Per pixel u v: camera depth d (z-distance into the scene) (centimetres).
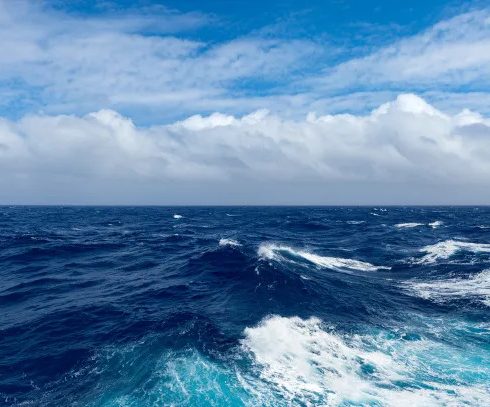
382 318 1598
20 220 9162
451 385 1059
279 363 1128
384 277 2439
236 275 2142
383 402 962
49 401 970
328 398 966
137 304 1777
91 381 1050
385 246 3872
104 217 11238
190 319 1439
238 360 1124
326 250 3575
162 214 13875
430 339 1388
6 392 1019
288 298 1727
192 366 1071
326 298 1800
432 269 2609
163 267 2709
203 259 2609
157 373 1039
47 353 1234
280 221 8775
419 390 1027
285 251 2972
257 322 1430
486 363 1201
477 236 4891
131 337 1319
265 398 946
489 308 1753
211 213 14975
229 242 3353
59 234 5181
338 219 9775
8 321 1565
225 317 1496
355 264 2884
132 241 4294
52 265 2888
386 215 12581
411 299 1909
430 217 11019
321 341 1315
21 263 2956
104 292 2048
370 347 1295
